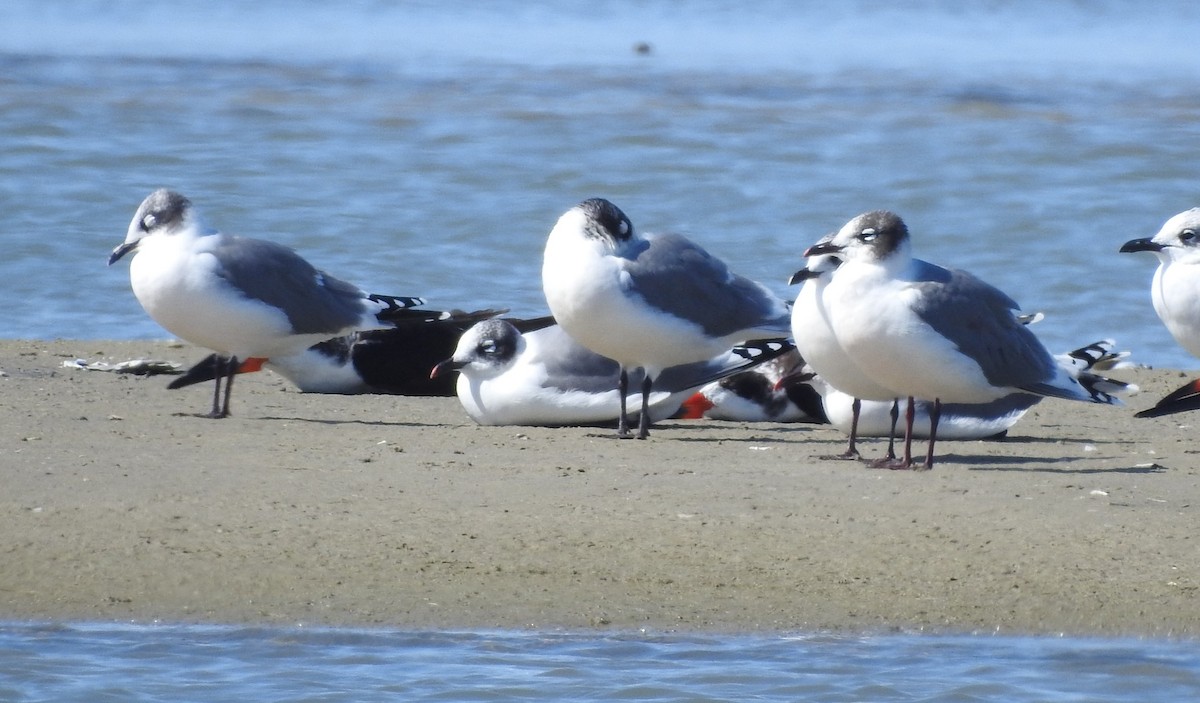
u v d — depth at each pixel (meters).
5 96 39.28
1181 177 32.81
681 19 70.00
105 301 22.77
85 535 11.73
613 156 34.34
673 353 15.45
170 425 15.30
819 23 69.50
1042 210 29.86
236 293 15.84
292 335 16.28
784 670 10.25
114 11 66.50
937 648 10.56
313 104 40.16
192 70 46.34
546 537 11.93
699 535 12.03
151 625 10.70
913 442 15.63
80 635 10.56
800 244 27.27
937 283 13.67
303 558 11.48
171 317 15.95
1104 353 16.95
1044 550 11.84
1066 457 14.86
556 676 10.17
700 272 15.50
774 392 16.88
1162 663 10.38
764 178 32.56
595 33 62.78
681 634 10.70
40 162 31.38
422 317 17.12
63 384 17.27
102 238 26.02
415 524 12.12
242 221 27.56
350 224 27.61
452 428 15.77
